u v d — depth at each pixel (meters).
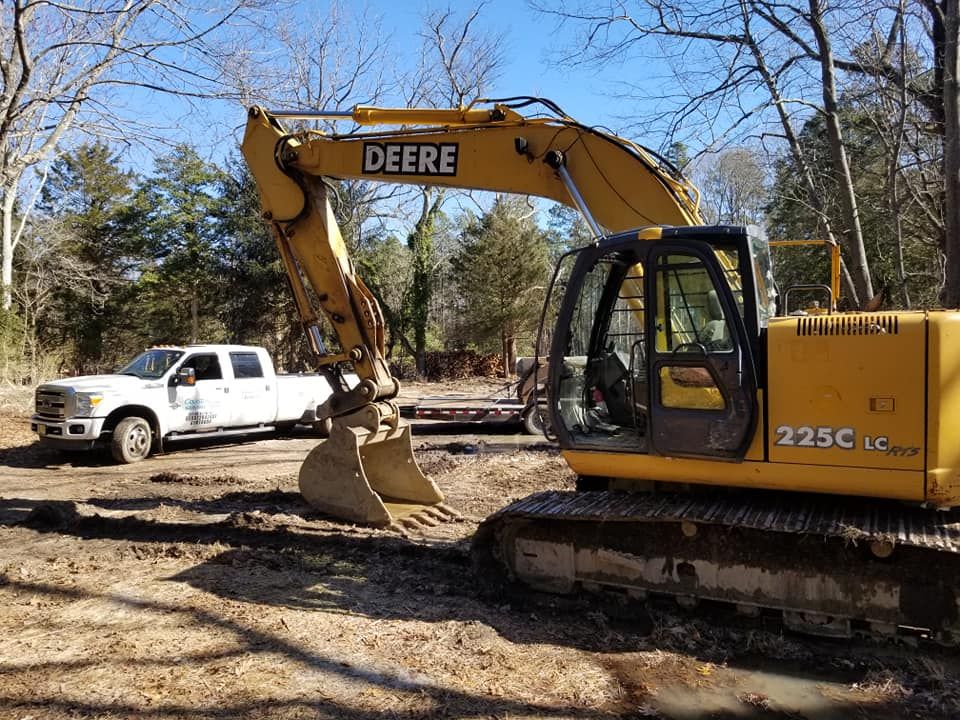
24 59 12.28
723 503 4.72
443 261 36.50
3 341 19.34
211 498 8.56
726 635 4.48
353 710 3.53
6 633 4.48
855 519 4.28
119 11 12.39
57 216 31.92
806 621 4.44
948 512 4.30
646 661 4.14
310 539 6.56
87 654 4.16
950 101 8.43
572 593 5.09
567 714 3.54
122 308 33.19
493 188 6.45
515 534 5.23
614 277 5.52
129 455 11.03
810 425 4.29
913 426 4.07
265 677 3.88
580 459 4.97
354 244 31.20
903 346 4.10
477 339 33.09
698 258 4.57
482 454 11.48
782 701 3.72
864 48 11.04
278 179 7.19
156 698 3.64
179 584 5.40
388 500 7.74
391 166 6.76
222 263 31.56
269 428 13.15
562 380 5.05
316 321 7.41
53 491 9.01
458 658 4.13
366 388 7.15
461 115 6.47
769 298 5.07
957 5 8.35
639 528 4.82
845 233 10.93
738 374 4.38
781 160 13.64
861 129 13.47
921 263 15.73
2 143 12.83
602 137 5.98
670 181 5.86
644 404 4.98
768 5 11.01
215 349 12.37
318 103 24.44
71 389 10.67
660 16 11.26
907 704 3.70
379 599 5.11
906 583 4.15
